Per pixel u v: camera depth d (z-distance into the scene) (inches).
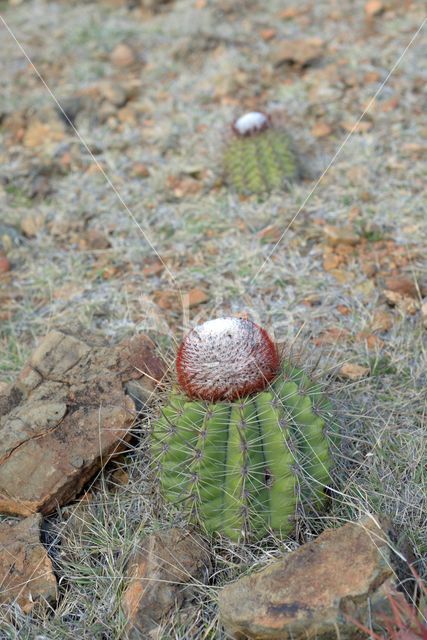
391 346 41.7
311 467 30.1
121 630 29.3
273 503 29.7
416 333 42.1
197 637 28.9
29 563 31.7
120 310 46.3
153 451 31.2
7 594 31.1
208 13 82.1
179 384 31.1
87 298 47.9
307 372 33.2
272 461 29.1
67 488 33.9
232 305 45.6
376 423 36.1
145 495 33.6
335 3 82.9
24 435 34.7
